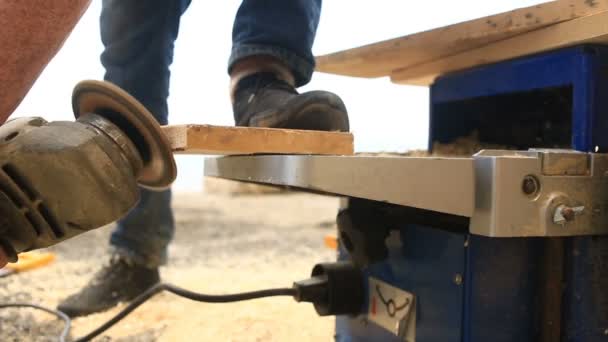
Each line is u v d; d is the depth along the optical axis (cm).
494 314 60
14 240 55
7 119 57
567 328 62
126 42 110
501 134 100
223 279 141
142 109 58
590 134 67
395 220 71
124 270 119
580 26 65
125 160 57
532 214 55
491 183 54
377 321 74
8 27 51
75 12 54
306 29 79
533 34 72
